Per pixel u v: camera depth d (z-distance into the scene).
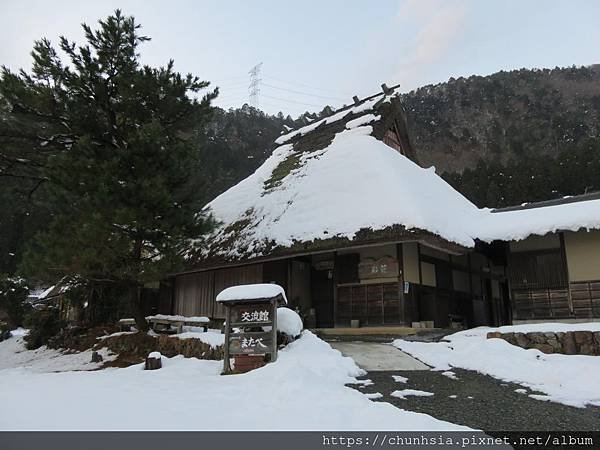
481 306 15.89
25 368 11.86
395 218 10.93
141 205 10.67
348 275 12.96
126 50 12.24
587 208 11.41
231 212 16.66
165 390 5.52
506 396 5.57
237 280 15.12
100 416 4.09
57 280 12.54
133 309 12.91
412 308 11.95
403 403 5.20
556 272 11.89
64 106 12.02
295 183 15.44
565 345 8.32
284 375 5.64
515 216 13.20
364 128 16.73
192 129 13.27
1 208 29.89
